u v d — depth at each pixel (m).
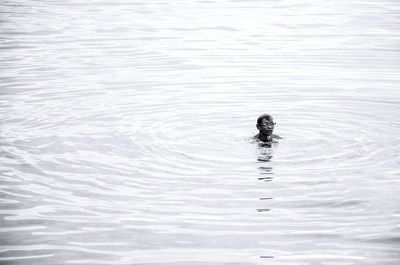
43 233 17.53
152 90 30.95
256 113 27.34
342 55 38.09
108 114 27.28
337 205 18.88
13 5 56.59
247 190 19.84
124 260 16.12
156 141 23.98
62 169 21.58
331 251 16.42
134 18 50.41
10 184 20.50
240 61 36.81
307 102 28.89
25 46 40.91
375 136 24.31
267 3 57.41
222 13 52.44
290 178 20.62
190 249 16.61
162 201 19.23
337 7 54.81
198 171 21.25
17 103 29.00
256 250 16.52
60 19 49.97
